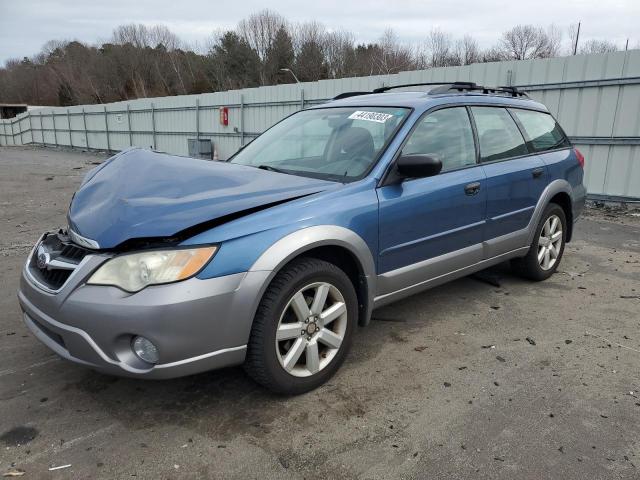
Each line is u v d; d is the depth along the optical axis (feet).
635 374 10.59
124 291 8.00
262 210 9.04
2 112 222.69
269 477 7.60
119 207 9.00
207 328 8.16
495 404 9.47
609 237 22.84
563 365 10.96
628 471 7.73
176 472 7.68
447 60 142.10
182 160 11.16
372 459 7.98
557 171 15.62
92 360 8.29
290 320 9.43
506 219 13.83
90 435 8.54
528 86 32.73
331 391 9.88
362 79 43.86
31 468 7.73
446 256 12.16
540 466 7.83
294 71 182.29
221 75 192.44
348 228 9.81
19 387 9.98
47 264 9.01
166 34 234.99
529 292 15.37
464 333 12.50
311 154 12.18
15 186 41.39
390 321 13.19
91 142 100.53
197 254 8.14
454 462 7.91
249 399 9.61
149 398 9.64
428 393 9.82
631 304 14.47
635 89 28.53
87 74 228.02
